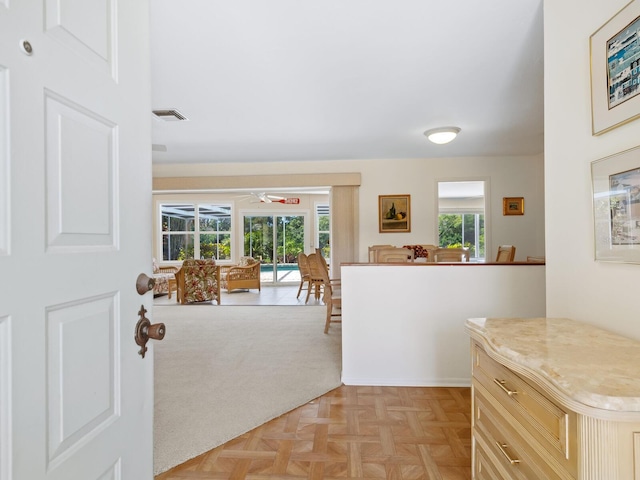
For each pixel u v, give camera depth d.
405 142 4.81
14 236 0.56
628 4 1.14
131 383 0.87
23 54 0.58
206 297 6.34
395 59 2.51
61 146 0.66
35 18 0.60
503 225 5.71
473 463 1.42
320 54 2.43
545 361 0.94
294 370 3.02
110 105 0.80
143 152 0.94
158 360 3.29
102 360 0.77
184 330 4.42
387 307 2.73
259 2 1.87
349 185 5.86
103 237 0.78
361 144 4.90
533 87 3.01
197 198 9.13
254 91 3.04
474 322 1.39
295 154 5.46
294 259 9.45
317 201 9.40
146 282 0.90
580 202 1.42
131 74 0.89
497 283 2.67
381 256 4.01
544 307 2.64
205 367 3.11
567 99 1.49
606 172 1.26
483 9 1.96
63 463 0.66
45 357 0.62
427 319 2.71
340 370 3.01
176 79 2.80
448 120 3.88
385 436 2.00
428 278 2.71
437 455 1.82
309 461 1.78
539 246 5.65
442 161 5.80
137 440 0.89
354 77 2.79
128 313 0.86
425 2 1.89
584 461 0.77
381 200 5.86
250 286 7.95
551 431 0.89
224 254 9.25
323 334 4.20
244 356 3.40
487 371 1.28
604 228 1.28
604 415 0.73
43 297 0.62
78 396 0.70
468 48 2.37
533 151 5.42
